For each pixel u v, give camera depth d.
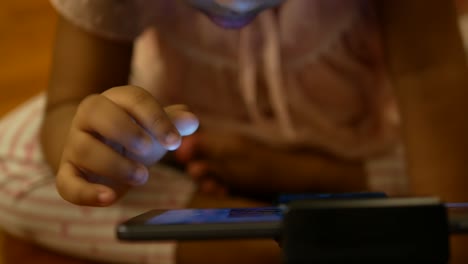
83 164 0.39
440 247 0.21
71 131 0.41
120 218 0.66
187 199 0.69
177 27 0.69
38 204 0.69
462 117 0.62
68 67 0.61
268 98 0.72
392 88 0.72
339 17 0.69
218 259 0.63
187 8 0.67
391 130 0.76
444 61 0.64
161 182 0.71
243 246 0.63
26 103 0.95
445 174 0.60
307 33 0.68
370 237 0.21
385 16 0.67
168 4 0.67
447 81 0.63
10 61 1.14
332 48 0.71
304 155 0.74
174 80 0.73
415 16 0.64
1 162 0.75
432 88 0.63
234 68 0.70
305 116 0.73
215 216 0.25
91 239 0.67
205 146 0.73
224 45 0.69
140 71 0.75
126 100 0.38
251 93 0.70
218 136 0.73
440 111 0.63
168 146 0.35
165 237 0.21
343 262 0.21
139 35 0.65
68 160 0.41
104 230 0.67
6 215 0.71
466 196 0.59
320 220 0.21
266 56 0.68
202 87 0.73
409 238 0.21
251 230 0.21
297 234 0.21
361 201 0.21
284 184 0.73
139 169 0.38
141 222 0.22
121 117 0.37
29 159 0.73
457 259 0.56
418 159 0.63
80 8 0.59
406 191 0.73
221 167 0.73
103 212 0.67
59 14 0.63
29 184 0.70
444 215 0.21
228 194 0.75
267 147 0.74
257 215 0.25
